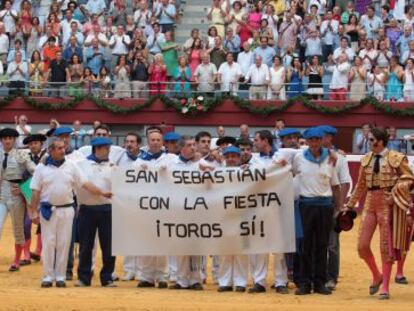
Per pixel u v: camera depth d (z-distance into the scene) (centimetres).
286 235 2009
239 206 2030
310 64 4119
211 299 1875
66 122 4097
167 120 4078
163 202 2055
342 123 4025
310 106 4019
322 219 1972
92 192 2047
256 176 2025
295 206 2014
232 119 4059
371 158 1967
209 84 4097
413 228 2008
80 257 2089
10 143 2398
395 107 4000
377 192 1956
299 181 1994
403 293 2038
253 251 2016
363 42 4166
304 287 1986
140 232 2059
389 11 4456
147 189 2062
